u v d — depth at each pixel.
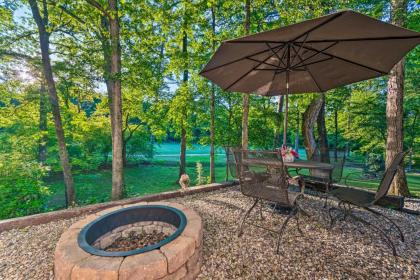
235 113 7.96
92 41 6.27
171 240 1.68
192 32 6.43
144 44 5.85
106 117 9.87
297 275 1.68
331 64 2.93
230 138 7.49
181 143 8.73
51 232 2.48
